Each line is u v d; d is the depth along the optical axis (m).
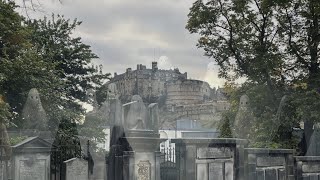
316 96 30.67
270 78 33.53
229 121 27.47
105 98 28.03
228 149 23.23
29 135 21.52
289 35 34.16
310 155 30.19
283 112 31.25
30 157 19.58
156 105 23.31
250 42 34.62
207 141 22.28
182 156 21.67
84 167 21.69
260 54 33.69
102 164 22.30
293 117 31.25
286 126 31.11
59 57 32.59
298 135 32.31
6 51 27.39
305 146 31.11
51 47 32.47
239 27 34.72
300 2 33.22
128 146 21.03
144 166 21.33
